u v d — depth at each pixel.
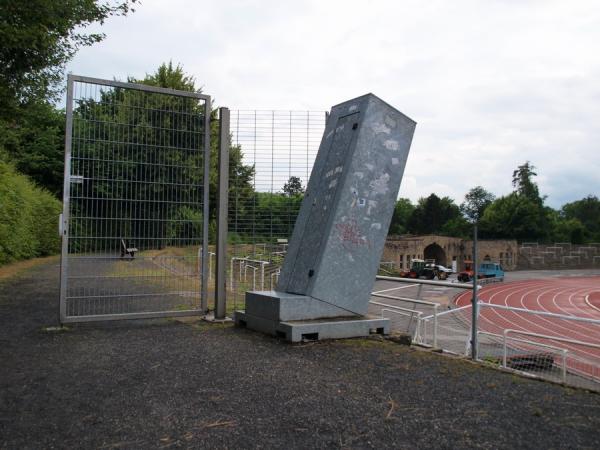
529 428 3.39
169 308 8.23
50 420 3.48
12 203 21.42
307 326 5.98
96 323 7.25
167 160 7.55
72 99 6.92
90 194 7.08
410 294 35.75
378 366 4.99
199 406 3.76
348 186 6.54
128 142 7.30
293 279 6.80
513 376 4.73
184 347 5.72
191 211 7.72
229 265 11.91
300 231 7.07
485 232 100.81
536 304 46.34
